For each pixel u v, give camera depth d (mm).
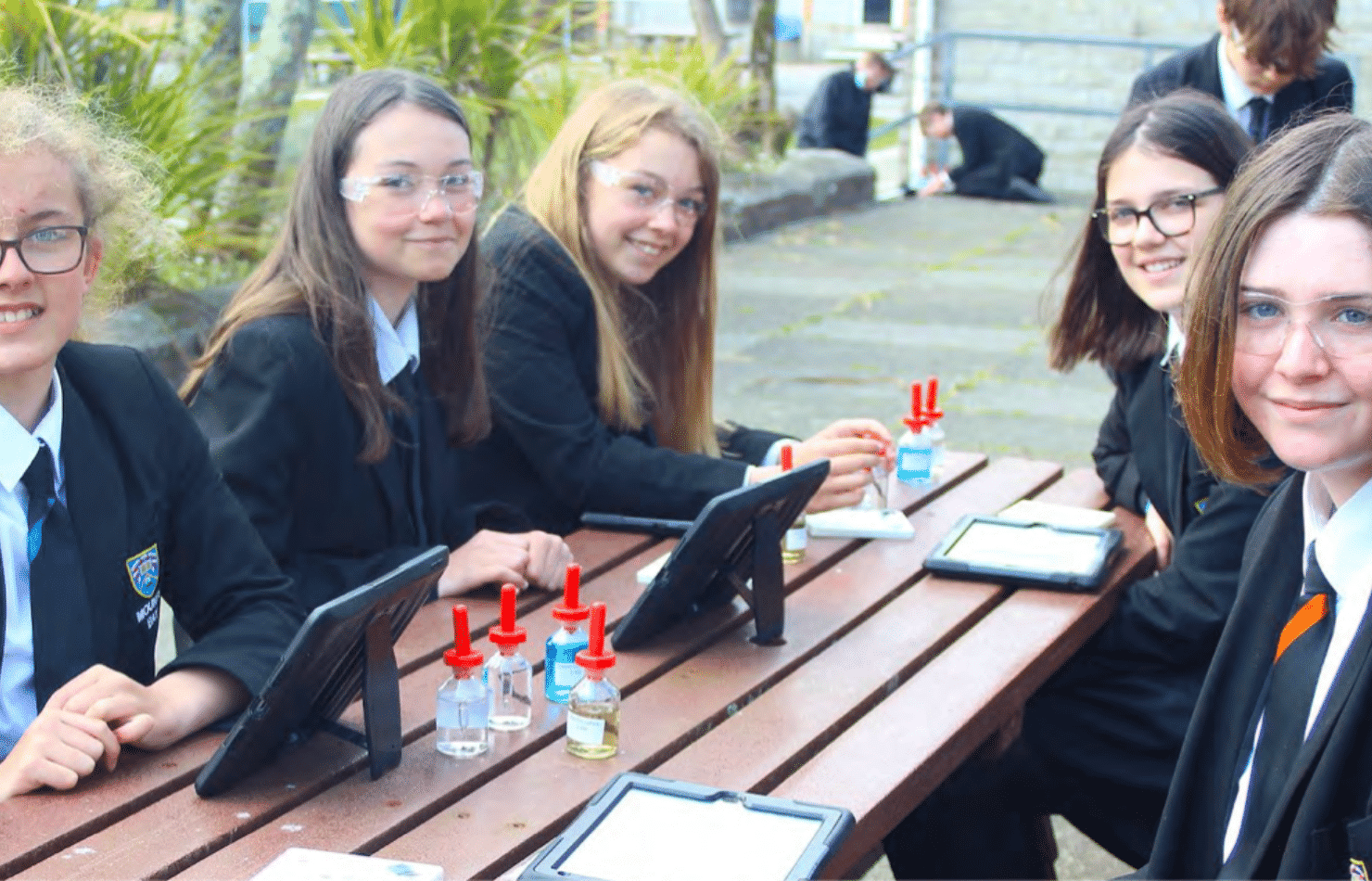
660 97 3338
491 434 3328
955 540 3129
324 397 2766
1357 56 12312
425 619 2668
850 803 2082
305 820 1981
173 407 2371
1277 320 1730
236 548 2396
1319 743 1717
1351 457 1735
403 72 2844
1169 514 3248
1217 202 3096
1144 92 4809
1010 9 13180
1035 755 3045
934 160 13273
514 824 1990
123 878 1824
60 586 2158
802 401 6531
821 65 17734
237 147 5707
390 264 2791
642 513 3252
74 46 5211
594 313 3324
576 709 2166
